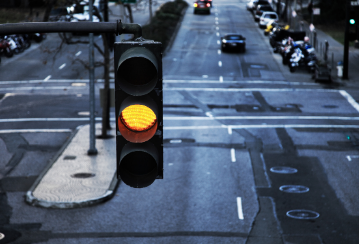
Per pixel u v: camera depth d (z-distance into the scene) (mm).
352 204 15555
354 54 45469
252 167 19266
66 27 5801
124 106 4473
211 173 18578
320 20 65625
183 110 28297
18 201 15805
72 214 14836
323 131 24234
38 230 13711
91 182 17344
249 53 47625
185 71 39469
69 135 23547
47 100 29922
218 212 15000
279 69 40719
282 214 14828
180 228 13914
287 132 24078
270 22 61719
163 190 16859
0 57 40500
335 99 30938
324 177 18094
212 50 48844
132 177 4652
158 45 4645
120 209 15258
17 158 20250
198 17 72438
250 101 30469
